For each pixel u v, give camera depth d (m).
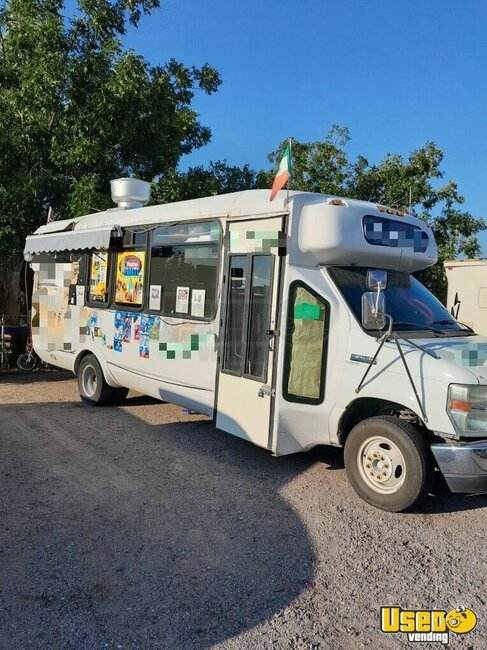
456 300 6.88
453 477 4.38
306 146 16.12
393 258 5.78
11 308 12.30
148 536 4.22
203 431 7.04
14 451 6.08
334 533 4.35
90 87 11.14
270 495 5.05
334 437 5.16
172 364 6.67
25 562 3.80
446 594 3.57
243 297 5.71
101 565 3.79
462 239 15.13
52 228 9.16
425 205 15.28
